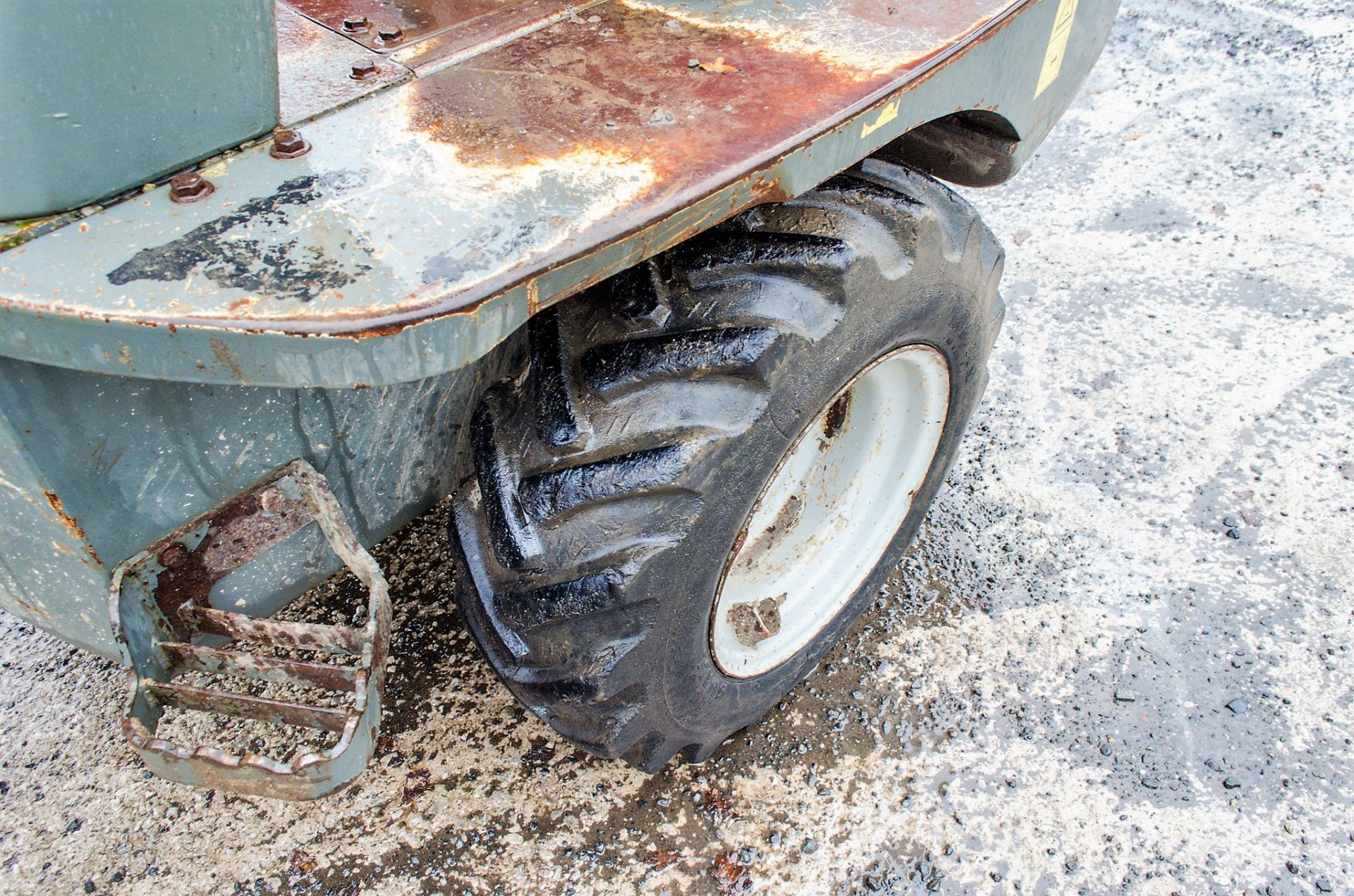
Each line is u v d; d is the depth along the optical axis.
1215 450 2.88
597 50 1.48
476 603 1.71
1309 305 3.31
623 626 1.60
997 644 2.42
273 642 1.42
